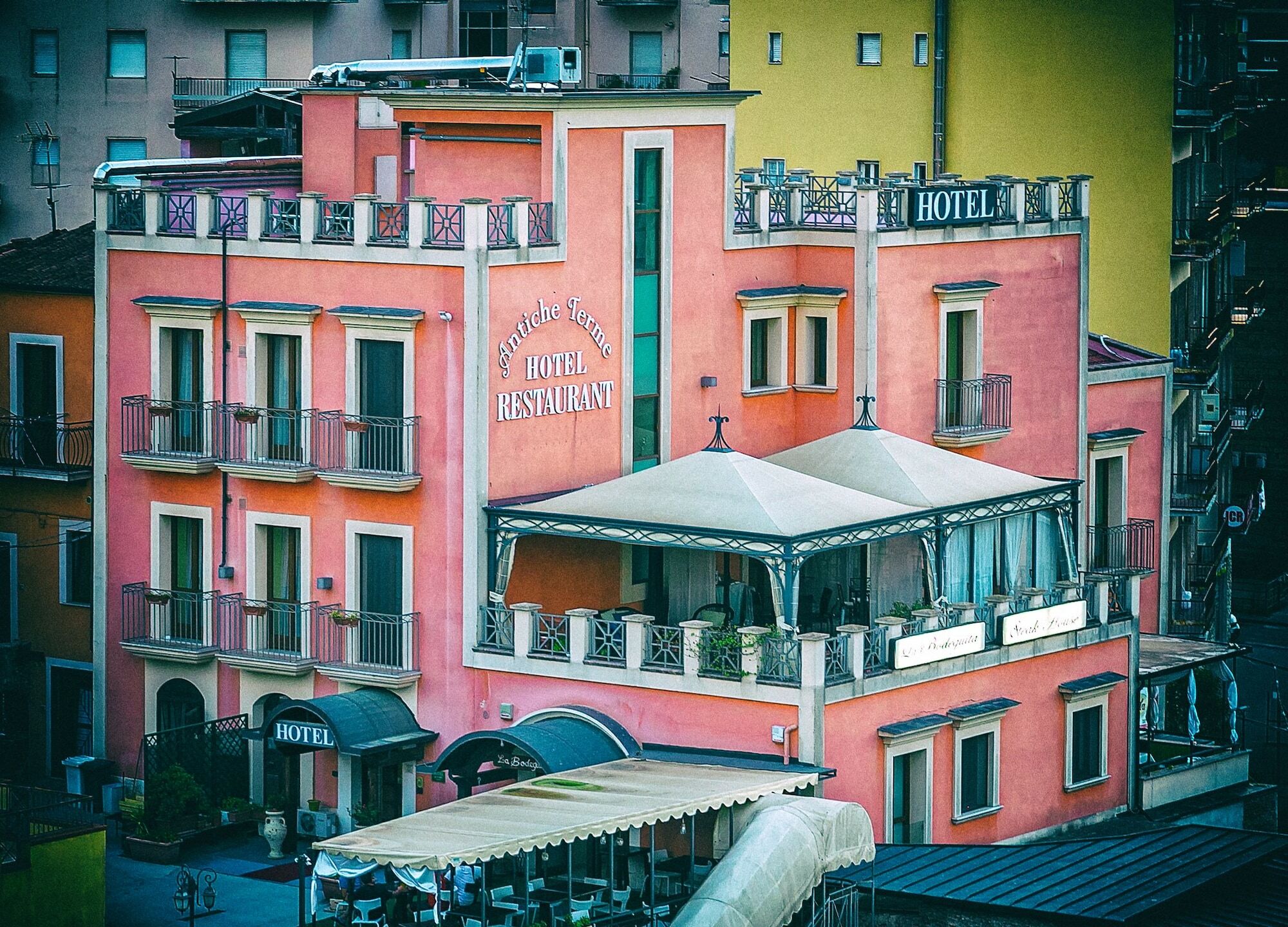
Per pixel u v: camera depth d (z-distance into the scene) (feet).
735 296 274.57
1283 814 311.47
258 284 260.01
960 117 350.64
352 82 291.99
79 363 279.49
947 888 217.15
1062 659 266.98
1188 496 347.36
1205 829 238.07
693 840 219.61
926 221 277.23
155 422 265.54
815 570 268.62
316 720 250.57
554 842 205.05
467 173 263.08
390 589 255.91
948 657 249.96
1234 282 436.76
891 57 354.95
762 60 363.56
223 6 469.16
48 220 475.31
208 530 264.72
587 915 213.87
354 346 254.27
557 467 258.16
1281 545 450.30
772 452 279.69
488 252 247.70
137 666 270.46
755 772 230.48
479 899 218.59
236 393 262.06
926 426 280.31
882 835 243.19
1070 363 297.12
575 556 262.47
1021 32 347.36
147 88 470.80
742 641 237.04
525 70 266.77
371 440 253.65
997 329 286.46
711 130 271.08
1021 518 271.08
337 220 255.70
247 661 260.21
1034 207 292.40
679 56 512.22
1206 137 370.73
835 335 275.59
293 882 244.22
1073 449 298.97
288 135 352.90
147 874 246.06
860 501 250.37
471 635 250.78
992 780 257.14
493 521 249.75
